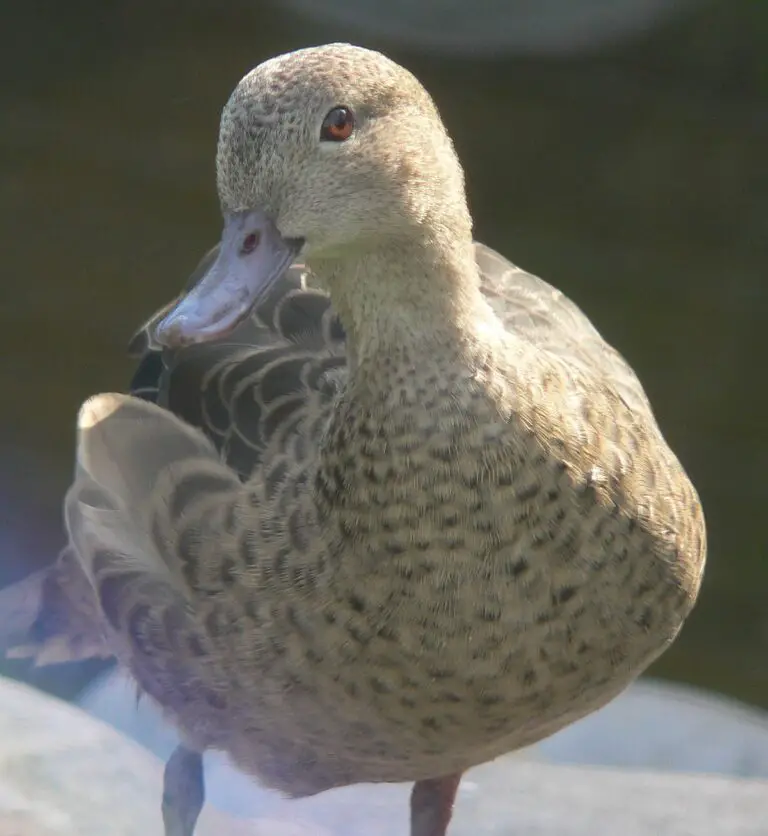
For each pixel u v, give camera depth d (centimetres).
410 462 242
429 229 242
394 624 243
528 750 268
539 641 243
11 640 256
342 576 243
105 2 532
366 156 242
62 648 255
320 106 242
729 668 292
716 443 350
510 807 259
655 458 245
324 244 243
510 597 242
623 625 244
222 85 495
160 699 250
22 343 376
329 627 244
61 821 254
